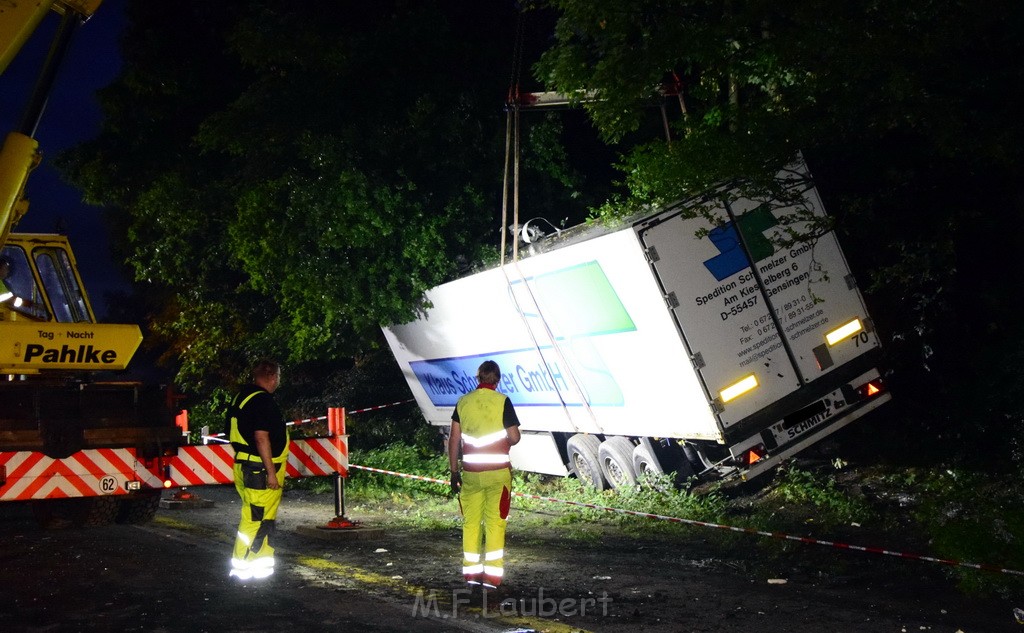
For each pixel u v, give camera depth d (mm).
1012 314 13305
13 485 10391
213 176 21062
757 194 11031
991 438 12977
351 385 22922
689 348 10914
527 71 18562
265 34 17156
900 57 10555
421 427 20609
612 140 12320
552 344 13117
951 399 13711
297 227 16938
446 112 17203
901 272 12508
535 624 6754
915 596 7676
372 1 19031
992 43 11422
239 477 8336
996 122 10977
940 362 14133
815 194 11461
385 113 17312
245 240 17562
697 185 10984
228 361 24688
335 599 7535
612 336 11883
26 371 11133
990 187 13227
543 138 17453
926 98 10820
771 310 11219
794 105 11594
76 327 11297
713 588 7996
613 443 13305
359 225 16344
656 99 13289
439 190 17250
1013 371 12547
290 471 10852
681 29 11492
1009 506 9922
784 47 10945
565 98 13922
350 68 17219
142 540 10789
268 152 17672
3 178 9969
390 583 8180
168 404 11688
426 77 17688
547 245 13727
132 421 11312
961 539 8523
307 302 17688
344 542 10555
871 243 13664
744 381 11070
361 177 16312
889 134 13211
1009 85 11211
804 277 11367
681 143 11352
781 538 10062
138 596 7672
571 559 9445
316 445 11023
